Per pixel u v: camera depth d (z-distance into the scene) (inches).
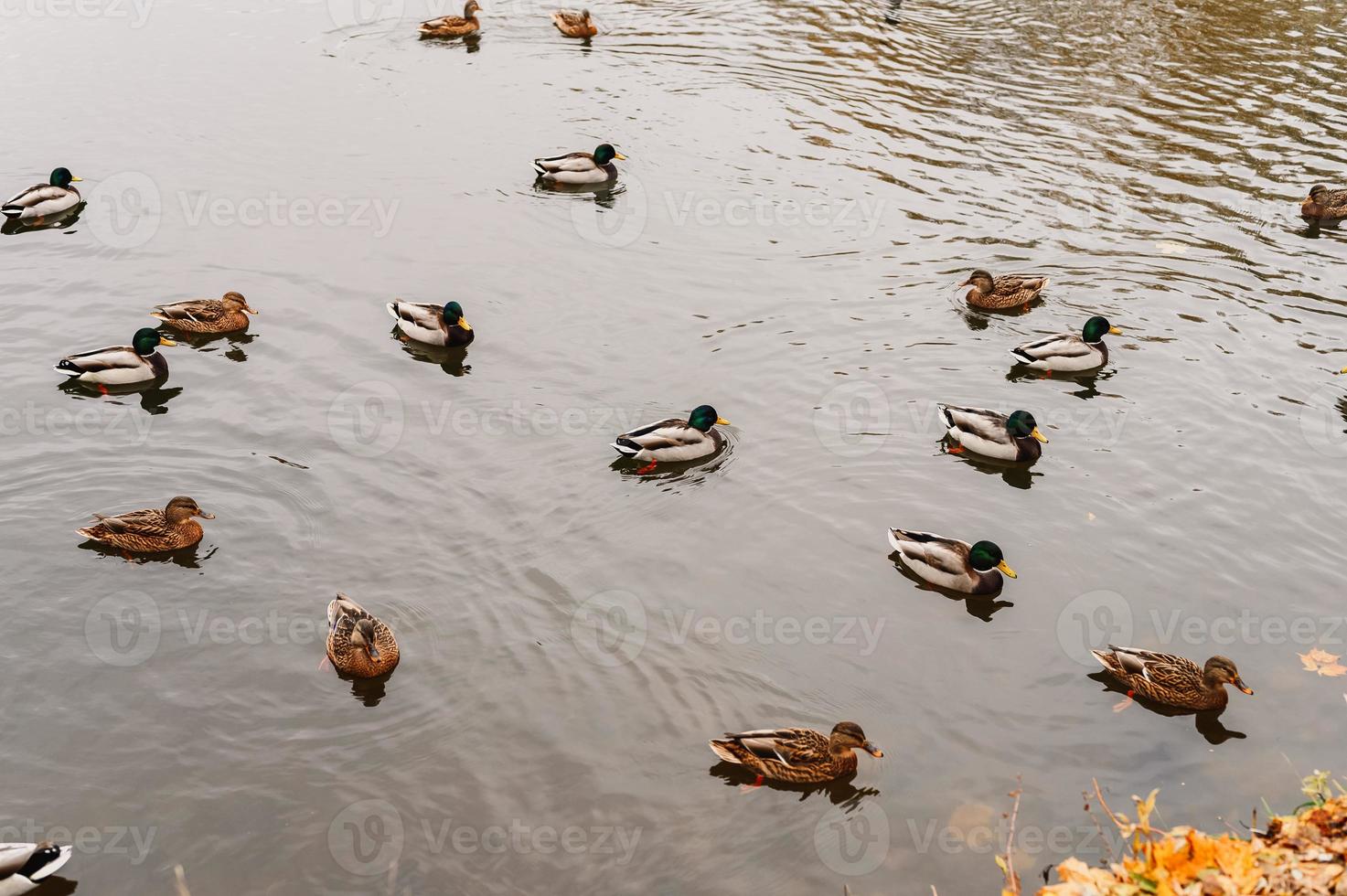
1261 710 516.1
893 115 1186.0
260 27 1461.6
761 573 608.7
